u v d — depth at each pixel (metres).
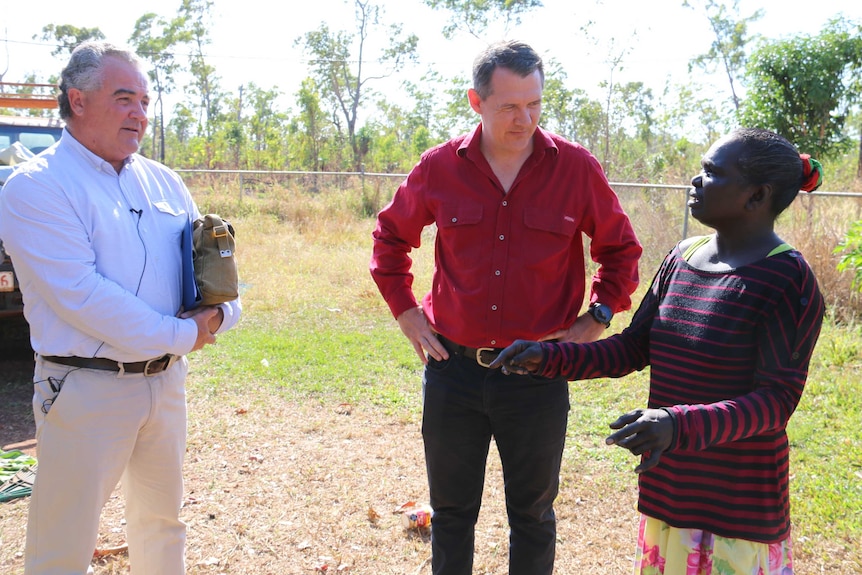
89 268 2.24
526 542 2.66
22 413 5.03
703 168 1.92
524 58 2.29
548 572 2.71
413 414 5.00
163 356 2.44
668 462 1.95
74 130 2.34
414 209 2.70
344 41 39.97
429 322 2.72
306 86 33.06
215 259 2.50
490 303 2.51
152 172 2.56
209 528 3.48
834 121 14.43
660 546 2.03
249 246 11.57
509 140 2.38
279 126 38.50
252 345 6.58
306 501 3.77
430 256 10.16
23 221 2.21
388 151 31.58
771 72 14.30
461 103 27.66
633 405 5.14
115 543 3.32
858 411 4.91
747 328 1.80
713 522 1.89
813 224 8.08
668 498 1.96
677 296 1.97
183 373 2.60
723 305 1.84
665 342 1.97
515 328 2.52
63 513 2.36
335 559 3.26
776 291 1.77
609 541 3.45
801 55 13.91
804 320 1.74
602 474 4.11
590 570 3.23
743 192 1.83
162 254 2.49
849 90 14.12
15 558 3.20
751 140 1.83
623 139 22.84
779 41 14.31
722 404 1.66
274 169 32.16
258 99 42.94
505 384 2.53
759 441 1.84
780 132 14.40
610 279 2.68
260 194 16.55
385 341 6.79
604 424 4.80
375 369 5.97
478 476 2.72
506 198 2.49
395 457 4.33
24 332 6.55
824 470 4.07
